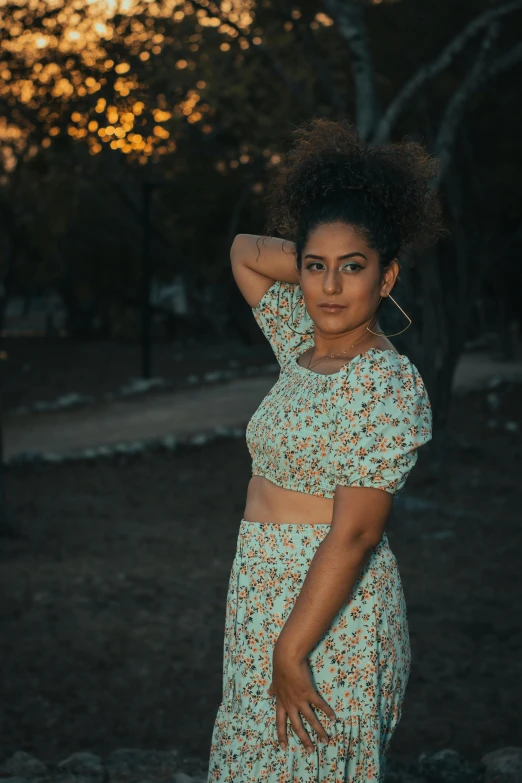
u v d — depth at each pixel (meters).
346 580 1.78
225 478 13.95
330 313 1.88
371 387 1.82
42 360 29.33
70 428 17.70
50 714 5.59
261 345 31.39
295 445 1.89
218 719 2.03
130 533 10.49
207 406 19.66
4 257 36.62
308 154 1.97
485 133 17.58
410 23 14.95
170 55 10.87
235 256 2.30
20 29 9.09
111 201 29.06
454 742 5.33
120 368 27.11
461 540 10.50
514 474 14.49
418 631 7.27
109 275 36.38
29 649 6.70
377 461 1.78
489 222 15.68
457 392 20.86
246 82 12.31
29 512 11.50
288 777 1.89
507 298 26.09
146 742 5.23
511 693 6.05
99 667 6.40
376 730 1.92
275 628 1.93
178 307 44.44
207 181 22.20
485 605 8.02
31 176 12.65
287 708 1.87
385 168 1.89
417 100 13.93
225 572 8.90
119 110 9.11
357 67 10.97
